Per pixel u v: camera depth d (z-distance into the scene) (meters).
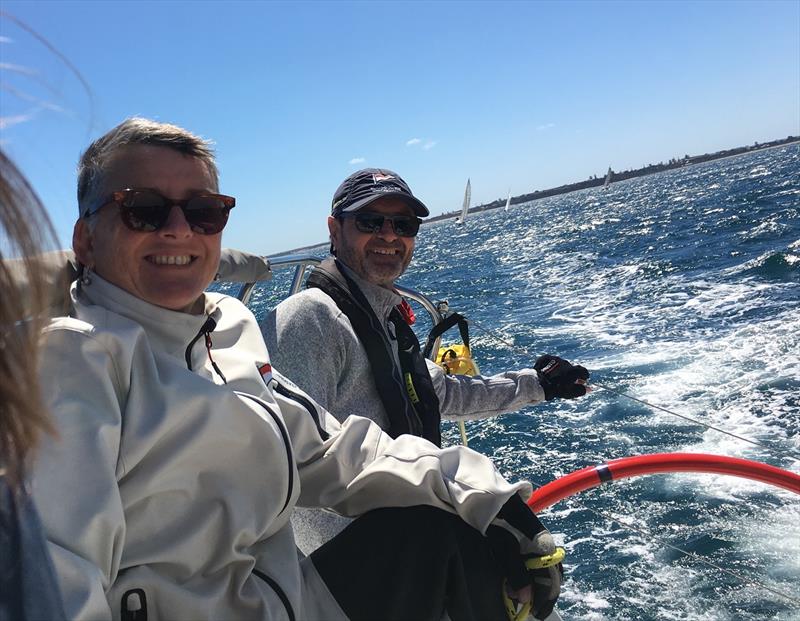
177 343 1.43
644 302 20.19
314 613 1.46
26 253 0.72
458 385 2.94
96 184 1.39
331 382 2.32
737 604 6.06
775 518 7.21
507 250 51.53
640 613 6.14
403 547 1.50
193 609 1.21
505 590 1.56
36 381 0.77
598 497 8.16
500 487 1.57
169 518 1.25
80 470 1.06
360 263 2.55
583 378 3.12
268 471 1.37
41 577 0.90
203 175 1.44
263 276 2.63
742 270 22.56
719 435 9.43
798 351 12.30
